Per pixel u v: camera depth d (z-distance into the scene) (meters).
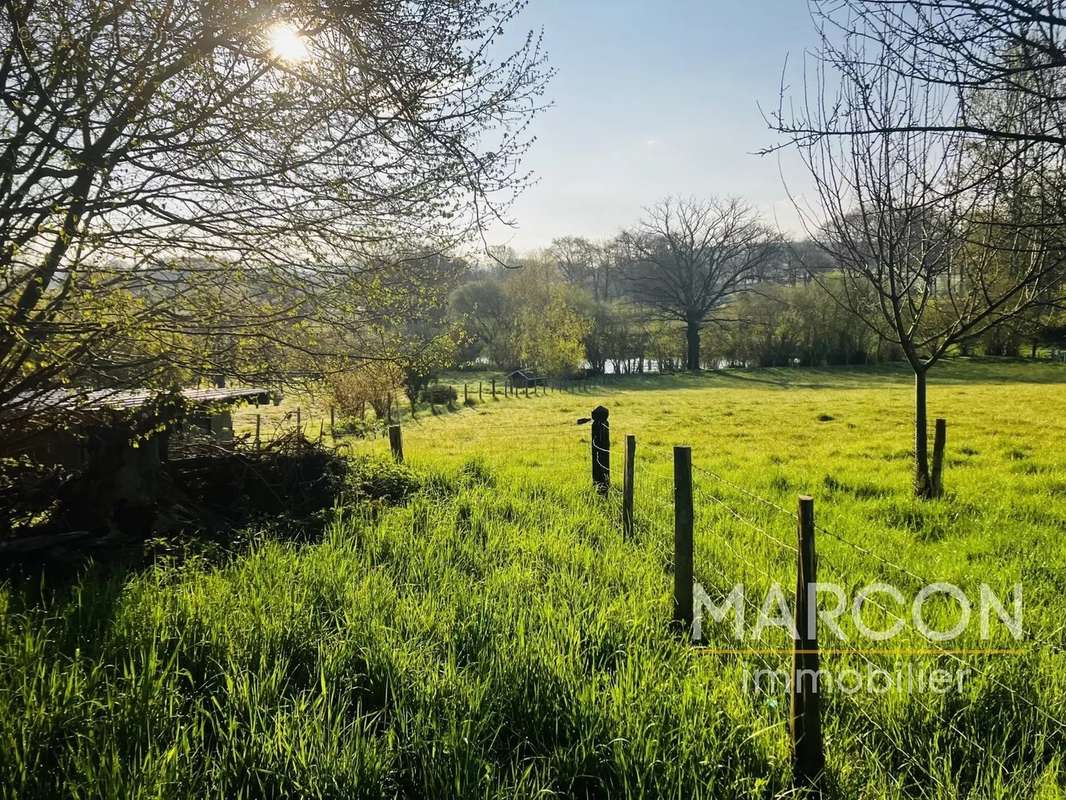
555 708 3.57
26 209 5.08
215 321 6.29
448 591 5.36
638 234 77.56
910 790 3.24
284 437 8.79
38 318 5.50
